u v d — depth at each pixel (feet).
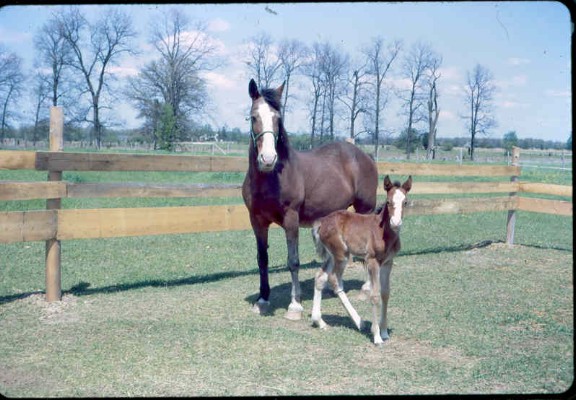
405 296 23.41
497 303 22.38
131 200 51.39
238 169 27.02
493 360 15.88
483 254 33.37
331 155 24.53
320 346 17.19
